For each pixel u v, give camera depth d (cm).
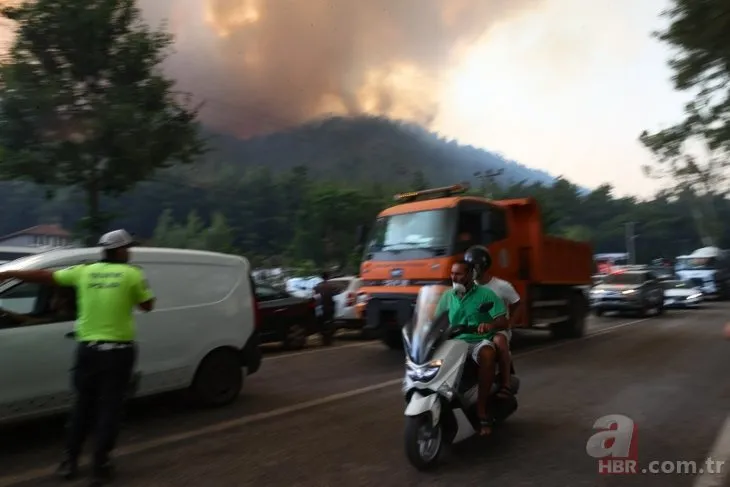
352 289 1407
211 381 687
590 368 945
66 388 554
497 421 552
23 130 1112
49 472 479
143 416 651
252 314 737
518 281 1120
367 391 784
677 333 1455
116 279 465
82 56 1141
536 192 6366
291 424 616
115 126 1133
